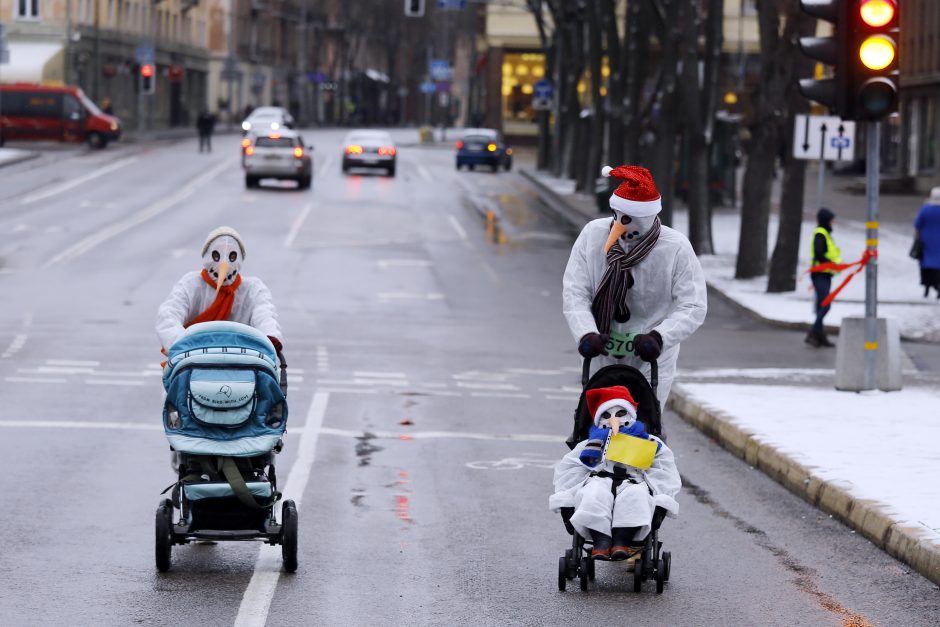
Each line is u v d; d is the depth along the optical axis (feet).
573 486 89.81
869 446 134.92
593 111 576.61
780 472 130.00
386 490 123.13
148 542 102.22
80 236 397.19
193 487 90.68
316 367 202.90
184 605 86.17
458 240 422.41
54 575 92.68
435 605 87.61
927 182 597.93
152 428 150.71
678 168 549.54
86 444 140.67
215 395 90.68
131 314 259.19
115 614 84.02
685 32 370.73
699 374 195.11
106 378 186.60
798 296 306.14
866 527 107.96
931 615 87.04
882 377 175.11
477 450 144.25
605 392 89.76
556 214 519.19
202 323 92.89
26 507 112.47
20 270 324.80
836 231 434.71
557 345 237.66
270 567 96.27
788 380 188.65
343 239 414.41
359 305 285.64
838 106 161.89
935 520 104.12
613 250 94.17
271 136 575.79
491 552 101.81
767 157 333.42
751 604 89.04
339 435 150.41
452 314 276.62
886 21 158.20
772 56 328.70
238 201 519.60
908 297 306.96
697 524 112.68
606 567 98.22
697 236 387.75
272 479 95.66
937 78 579.07
